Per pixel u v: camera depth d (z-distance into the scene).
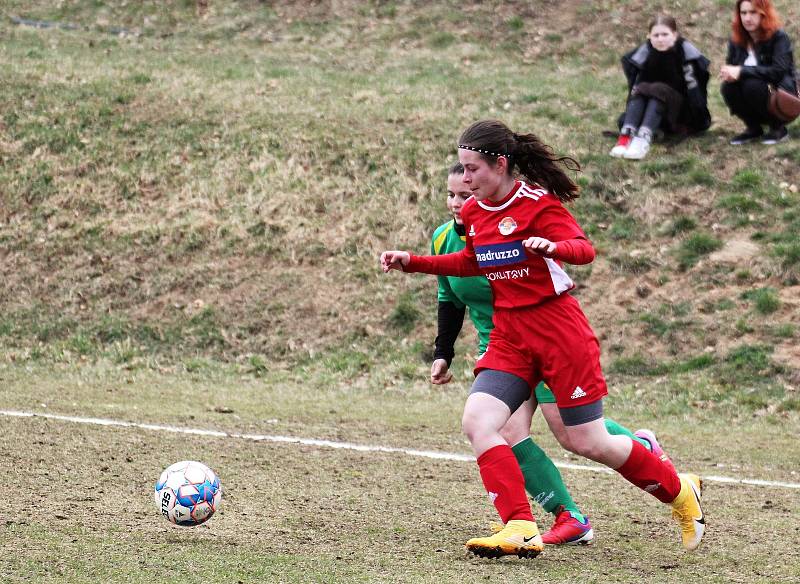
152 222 55.03
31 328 49.16
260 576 16.36
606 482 26.86
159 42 75.94
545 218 17.73
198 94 64.81
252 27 78.00
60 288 51.53
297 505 22.58
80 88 65.00
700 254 48.66
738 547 19.94
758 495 26.12
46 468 25.12
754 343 43.59
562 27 73.62
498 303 18.50
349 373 45.62
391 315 48.94
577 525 19.89
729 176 52.47
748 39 53.31
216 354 47.56
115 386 42.25
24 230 54.78
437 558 17.97
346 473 26.69
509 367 18.33
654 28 54.81
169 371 46.00
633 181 53.09
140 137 60.69
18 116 62.03
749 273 46.94
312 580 16.17
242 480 25.14
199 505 19.20
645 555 19.03
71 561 16.94
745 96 52.75
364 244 52.84
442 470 27.69
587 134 57.47
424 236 52.84
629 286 47.94
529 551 17.61
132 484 23.98
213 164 58.44
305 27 77.56
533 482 20.19
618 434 19.75
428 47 73.69
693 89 54.66
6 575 16.02
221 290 51.00
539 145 18.06
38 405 35.34
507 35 73.75
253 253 52.97
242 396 41.44
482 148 17.78
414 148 57.94
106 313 50.06
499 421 18.08
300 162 57.91
